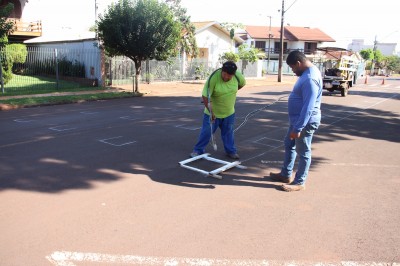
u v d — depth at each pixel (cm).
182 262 329
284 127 995
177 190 498
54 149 696
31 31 2909
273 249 355
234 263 329
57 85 1869
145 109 1284
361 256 347
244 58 3180
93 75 2139
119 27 1622
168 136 834
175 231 384
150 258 333
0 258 327
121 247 349
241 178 554
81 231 378
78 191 486
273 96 1875
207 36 3017
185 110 1271
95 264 321
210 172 554
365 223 415
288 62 484
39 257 330
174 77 2525
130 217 412
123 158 643
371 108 1543
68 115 1126
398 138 911
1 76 1652
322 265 330
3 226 384
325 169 620
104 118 1073
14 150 685
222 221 410
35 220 399
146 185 513
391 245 367
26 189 488
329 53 2447
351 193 508
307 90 460
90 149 701
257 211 439
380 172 609
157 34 1695
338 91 2300
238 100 1666
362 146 807
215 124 638
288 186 507
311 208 453
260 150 735
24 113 1162
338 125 1081
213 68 2884
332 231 395
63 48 2420
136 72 1806
